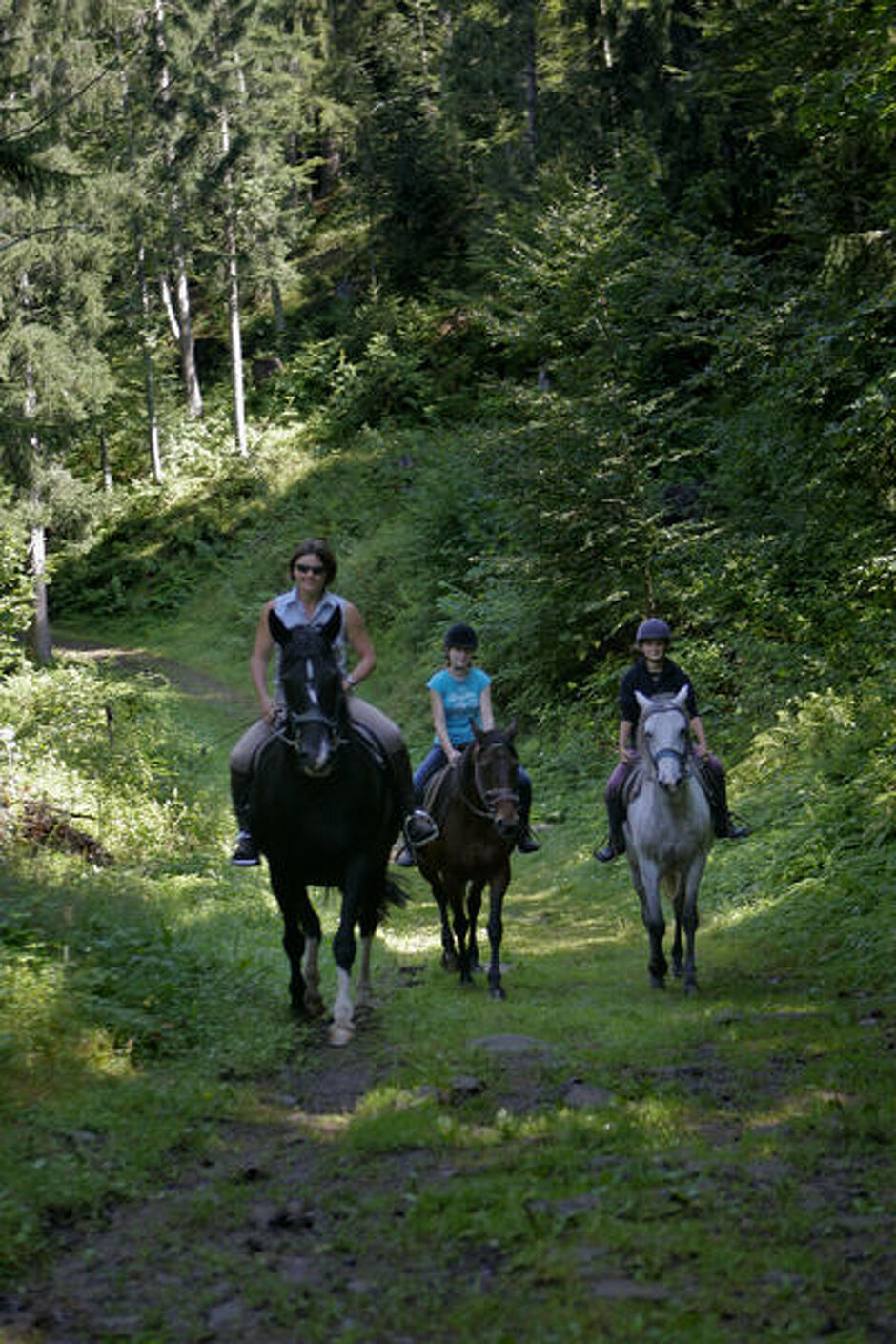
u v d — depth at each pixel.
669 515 19.44
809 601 14.27
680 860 8.73
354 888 7.25
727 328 14.70
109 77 38.28
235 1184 4.77
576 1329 3.44
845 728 13.12
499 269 27.97
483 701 9.60
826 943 9.37
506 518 20.36
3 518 26.05
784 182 22.97
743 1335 3.42
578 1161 4.81
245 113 44.66
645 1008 7.95
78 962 7.11
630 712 9.33
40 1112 5.22
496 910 8.73
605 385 19.48
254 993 7.94
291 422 46.88
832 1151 4.89
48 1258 4.06
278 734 7.16
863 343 11.98
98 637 39.47
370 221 51.25
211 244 45.78
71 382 31.08
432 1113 5.43
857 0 12.40
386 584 32.00
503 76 31.62
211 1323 3.63
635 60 27.39
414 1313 3.64
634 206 22.62
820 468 12.81
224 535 42.12
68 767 14.67
